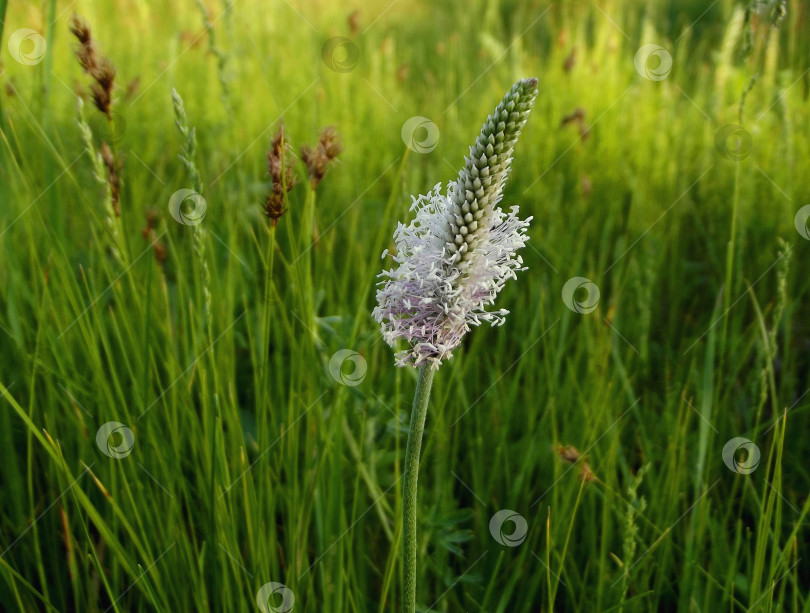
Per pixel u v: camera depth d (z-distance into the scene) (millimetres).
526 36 697
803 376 338
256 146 419
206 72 568
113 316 229
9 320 265
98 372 222
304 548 216
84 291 312
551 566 229
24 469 260
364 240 353
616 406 274
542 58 686
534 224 412
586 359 319
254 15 626
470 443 263
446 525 231
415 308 151
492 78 569
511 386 279
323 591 206
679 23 702
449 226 147
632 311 339
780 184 423
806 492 275
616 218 415
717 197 445
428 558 234
